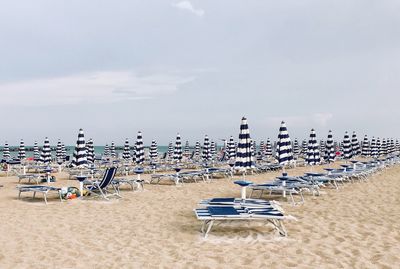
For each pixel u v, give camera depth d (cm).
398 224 583
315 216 655
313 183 952
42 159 2016
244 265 400
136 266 403
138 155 1578
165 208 776
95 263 414
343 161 2781
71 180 1473
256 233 536
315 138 1419
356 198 856
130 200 884
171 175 1252
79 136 1146
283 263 403
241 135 715
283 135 933
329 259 414
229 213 520
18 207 780
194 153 3412
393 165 2086
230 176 1516
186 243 496
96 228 590
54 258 432
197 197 936
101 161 2684
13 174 1872
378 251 439
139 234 550
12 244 491
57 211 736
